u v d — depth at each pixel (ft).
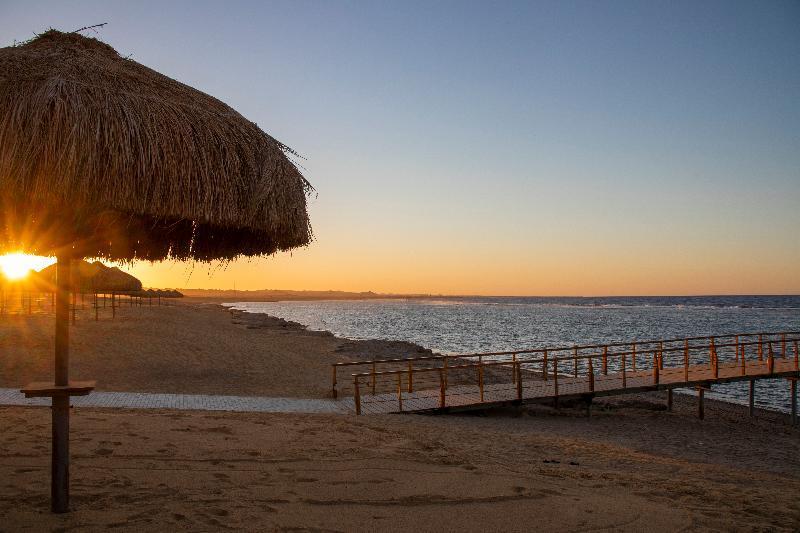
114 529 13.26
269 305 542.57
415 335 171.01
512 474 21.43
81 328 81.46
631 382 49.93
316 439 25.81
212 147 12.52
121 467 19.03
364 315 328.49
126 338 76.89
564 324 238.89
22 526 13.00
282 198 13.51
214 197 12.15
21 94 11.12
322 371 65.62
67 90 11.26
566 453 29.53
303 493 17.43
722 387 69.92
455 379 63.31
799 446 40.45
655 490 21.01
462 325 228.63
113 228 15.21
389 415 39.47
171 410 35.55
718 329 202.08
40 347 63.72
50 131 10.66
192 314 157.28
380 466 21.29
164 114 12.12
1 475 16.99
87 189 10.67
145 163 11.18
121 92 12.12
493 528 15.30
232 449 22.63
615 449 32.04
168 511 14.83
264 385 52.90
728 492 21.67
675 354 110.22
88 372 53.52
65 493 14.01
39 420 27.14
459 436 31.76
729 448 38.55
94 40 15.07
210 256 18.49
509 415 45.27
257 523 14.46
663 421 46.93
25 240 13.25
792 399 51.11
